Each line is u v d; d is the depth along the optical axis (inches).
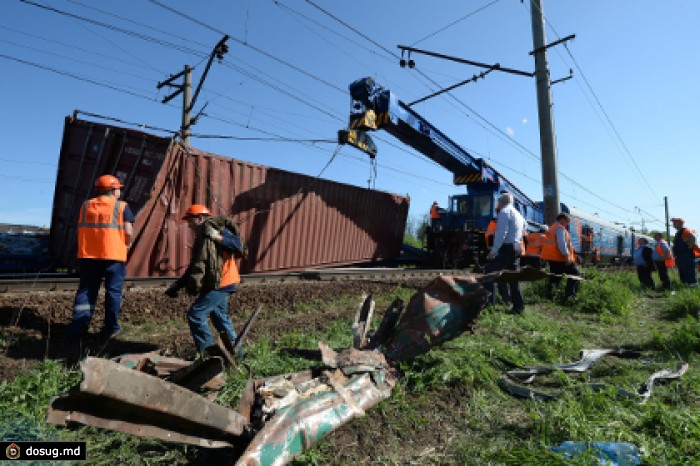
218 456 91.9
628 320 261.6
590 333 219.8
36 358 147.8
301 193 431.8
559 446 96.1
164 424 77.1
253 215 378.0
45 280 253.3
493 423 112.7
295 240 434.9
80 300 173.5
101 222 175.2
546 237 319.6
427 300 144.6
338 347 167.8
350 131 403.2
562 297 308.7
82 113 307.7
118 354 161.0
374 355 133.2
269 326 213.2
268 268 405.7
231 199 354.0
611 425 103.5
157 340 185.5
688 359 170.7
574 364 156.7
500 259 251.4
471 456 95.8
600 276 373.4
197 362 97.4
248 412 95.3
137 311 229.5
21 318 193.3
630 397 122.8
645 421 107.1
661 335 195.5
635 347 196.1
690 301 281.9
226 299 155.9
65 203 315.9
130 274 291.9
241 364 138.9
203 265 139.3
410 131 478.6
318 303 292.4
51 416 62.6
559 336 200.4
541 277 142.5
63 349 161.3
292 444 84.7
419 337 140.3
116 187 182.9
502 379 140.9
